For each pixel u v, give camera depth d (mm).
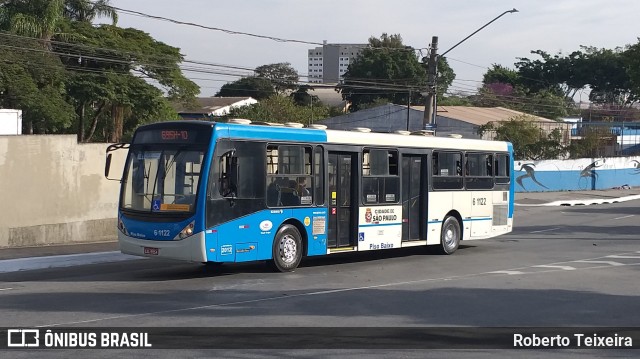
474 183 20922
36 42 38531
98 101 42781
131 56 43344
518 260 18875
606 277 15625
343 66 154000
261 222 15250
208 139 14438
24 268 16625
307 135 16281
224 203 14555
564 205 44688
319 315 11133
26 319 10562
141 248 14750
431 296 12977
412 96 79438
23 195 20938
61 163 21969
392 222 18219
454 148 20234
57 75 39656
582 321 10961
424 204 19250
